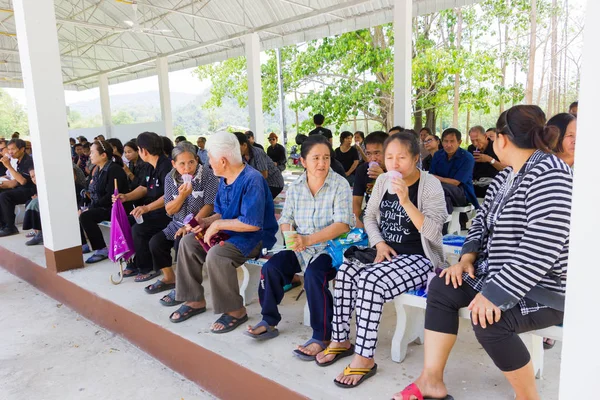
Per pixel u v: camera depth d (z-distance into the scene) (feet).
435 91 44.32
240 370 7.14
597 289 3.26
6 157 17.28
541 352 6.49
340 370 6.91
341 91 48.78
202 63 44.47
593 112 3.12
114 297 10.34
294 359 7.30
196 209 10.36
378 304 6.51
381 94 48.65
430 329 6.02
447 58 40.45
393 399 5.94
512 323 5.28
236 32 37.14
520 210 5.46
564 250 5.24
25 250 14.84
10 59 50.88
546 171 5.25
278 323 8.69
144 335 9.32
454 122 43.29
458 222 13.75
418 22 45.47
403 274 6.76
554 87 42.47
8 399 8.00
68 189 12.12
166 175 10.98
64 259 12.28
